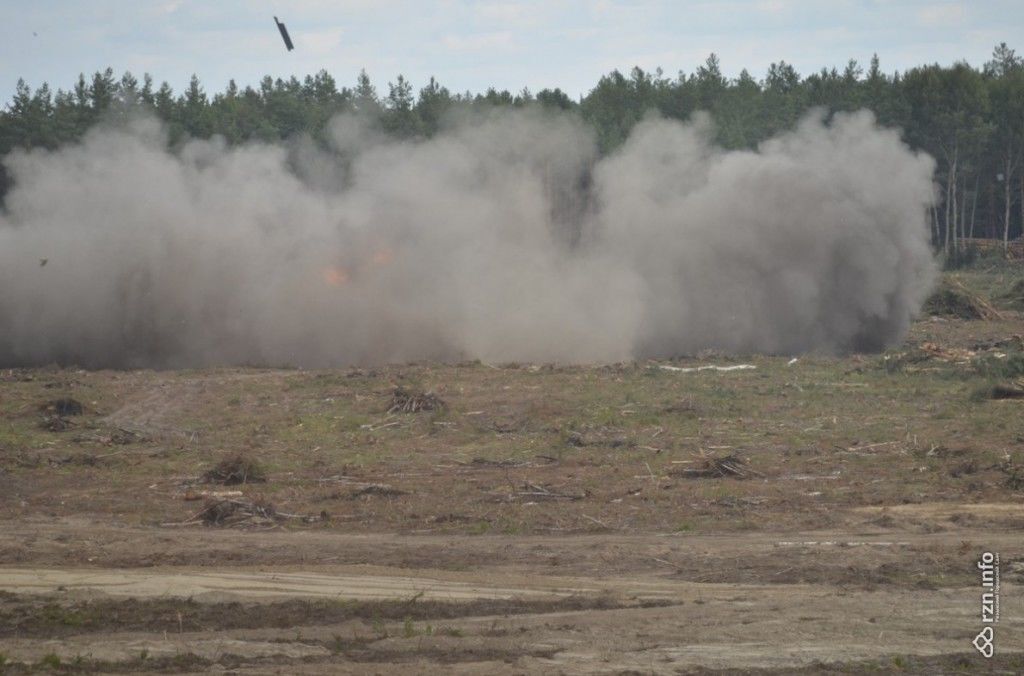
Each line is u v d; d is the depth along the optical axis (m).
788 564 65.75
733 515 80.38
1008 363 148.12
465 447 110.62
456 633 52.22
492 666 47.38
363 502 86.44
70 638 52.03
